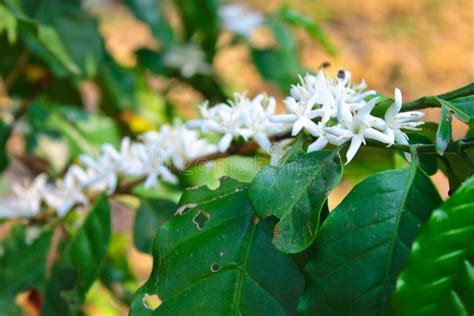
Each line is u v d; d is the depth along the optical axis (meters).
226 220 0.78
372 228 0.73
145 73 1.73
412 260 0.70
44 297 0.99
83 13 1.42
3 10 1.12
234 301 0.76
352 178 0.94
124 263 1.38
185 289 0.77
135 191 1.04
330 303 0.73
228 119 0.86
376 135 0.75
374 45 3.70
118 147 1.43
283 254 0.77
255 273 0.77
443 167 0.80
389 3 4.00
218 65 3.19
